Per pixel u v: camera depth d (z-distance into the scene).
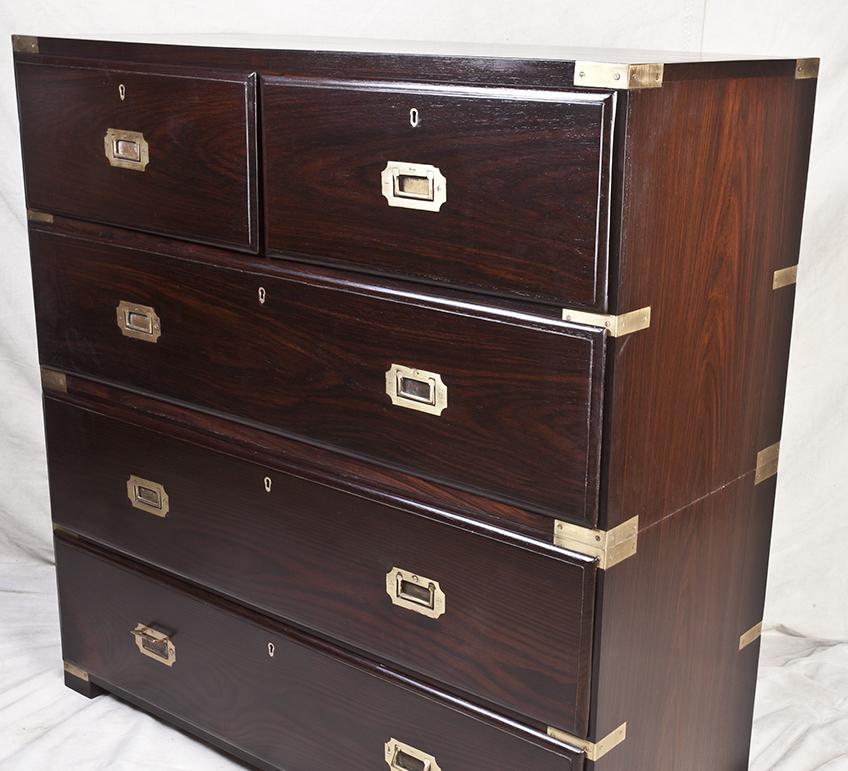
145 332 1.97
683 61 1.45
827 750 2.13
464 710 1.74
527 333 1.51
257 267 1.78
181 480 2.01
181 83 1.78
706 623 1.82
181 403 1.97
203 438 1.96
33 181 2.06
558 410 1.51
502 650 1.66
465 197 1.51
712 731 1.92
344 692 1.89
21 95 2.02
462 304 1.57
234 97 1.72
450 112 1.49
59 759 2.14
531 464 1.56
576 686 1.59
